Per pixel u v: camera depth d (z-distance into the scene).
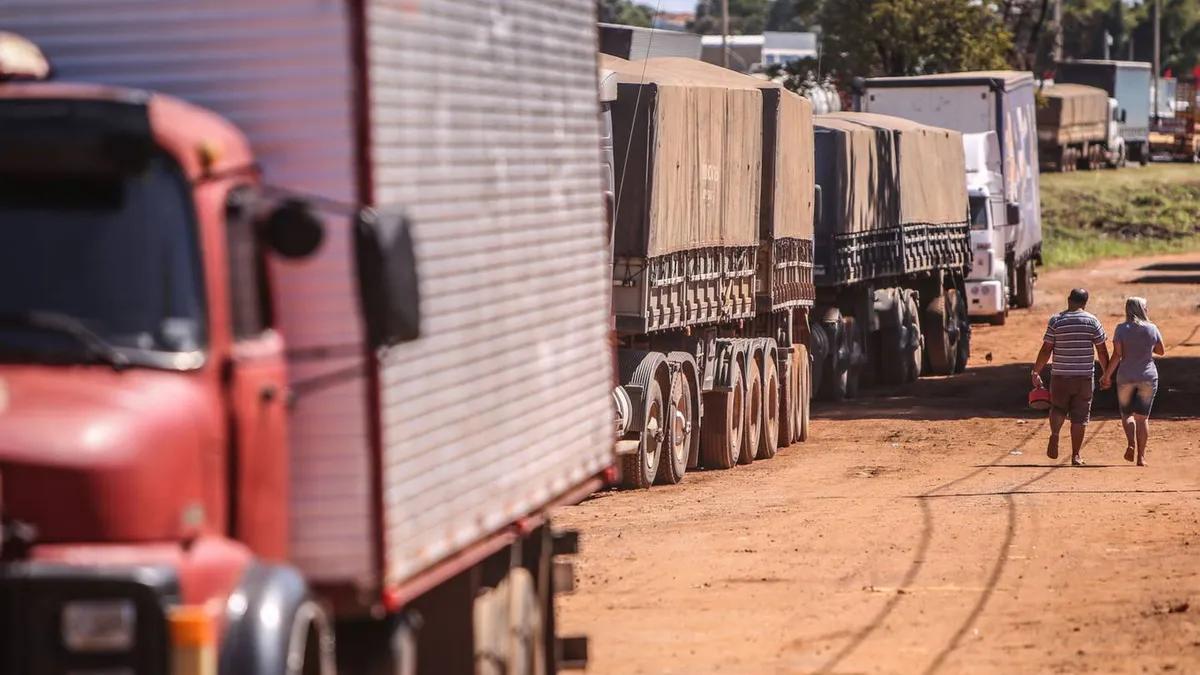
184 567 17.89
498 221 24.98
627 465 57.66
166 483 18.06
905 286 104.50
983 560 43.56
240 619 18.42
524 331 26.11
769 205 69.56
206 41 20.64
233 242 19.58
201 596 18.16
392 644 22.45
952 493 56.50
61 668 17.33
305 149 20.47
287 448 20.48
